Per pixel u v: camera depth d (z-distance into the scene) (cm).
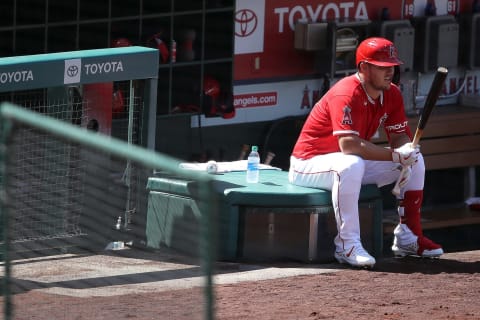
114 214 2666
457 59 4256
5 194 1579
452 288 2297
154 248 2627
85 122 2678
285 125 3944
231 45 3788
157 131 3656
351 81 2495
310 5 3962
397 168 2584
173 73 3697
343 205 2486
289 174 2662
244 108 3881
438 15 4253
